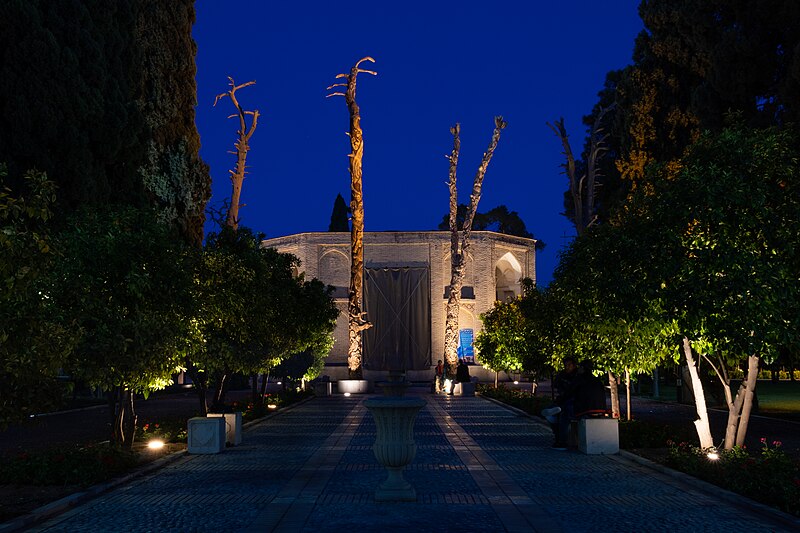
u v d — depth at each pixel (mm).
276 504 9422
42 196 7953
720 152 12203
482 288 52844
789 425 20469
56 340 8789
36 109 23109
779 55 21938
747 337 10984
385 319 51781
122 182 27250
